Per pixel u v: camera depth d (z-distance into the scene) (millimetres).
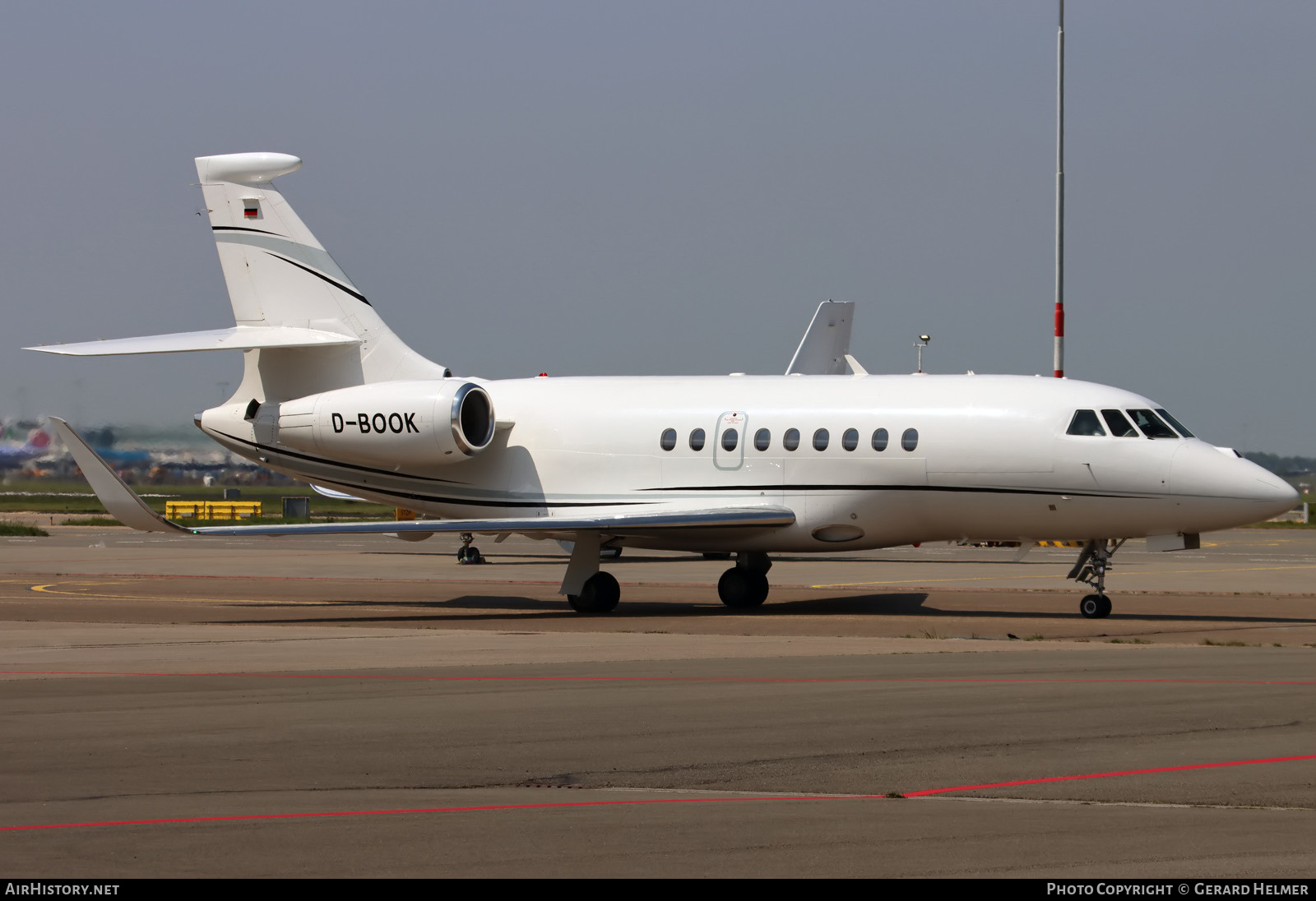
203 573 104312
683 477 76312
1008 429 69250
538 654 52875
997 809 27016
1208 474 65750
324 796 28406
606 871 22578
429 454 79500
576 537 74062
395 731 35812
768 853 23641
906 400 72500
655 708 39344
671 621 68000
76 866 22922
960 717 37531
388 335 84562
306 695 42219
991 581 93438
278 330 85500
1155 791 28578
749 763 31625
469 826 25672
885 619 68125
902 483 71375
